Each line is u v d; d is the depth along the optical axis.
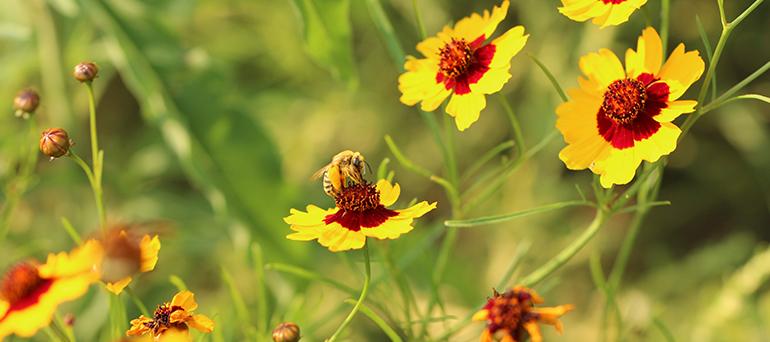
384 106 1.02
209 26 0.96
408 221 0.48
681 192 1.06
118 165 0.82
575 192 0.95
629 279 0.99
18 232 0.68
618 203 0.50
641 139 0.48
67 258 0.47
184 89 0.64
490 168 0.99
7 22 0.68
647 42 0.49
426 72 0.51
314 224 0.49
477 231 1.00
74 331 0.63
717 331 0.63
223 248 0.76
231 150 0.63
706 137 1.05
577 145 0.48
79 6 0.64
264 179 0.63
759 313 0.63
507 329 0.46
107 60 0.70
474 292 0.75
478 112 0.50
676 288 0.91
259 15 0.97
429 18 0.92
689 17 0.96
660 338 0.71
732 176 1.04
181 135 0.64
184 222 0.77
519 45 0.50
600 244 0.97
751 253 0.95
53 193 0.73
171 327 0.47
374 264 0.59
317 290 0.72
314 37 0.57
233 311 0.54
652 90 0.48
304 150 0.93
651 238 1.03
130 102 1.01
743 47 0.99
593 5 0.48
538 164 0.92
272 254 0.61
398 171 1.03
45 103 0.72
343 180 0.49
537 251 0.91
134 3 0.65
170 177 0.83
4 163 0.65
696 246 1.04
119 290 0.47
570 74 0.87
